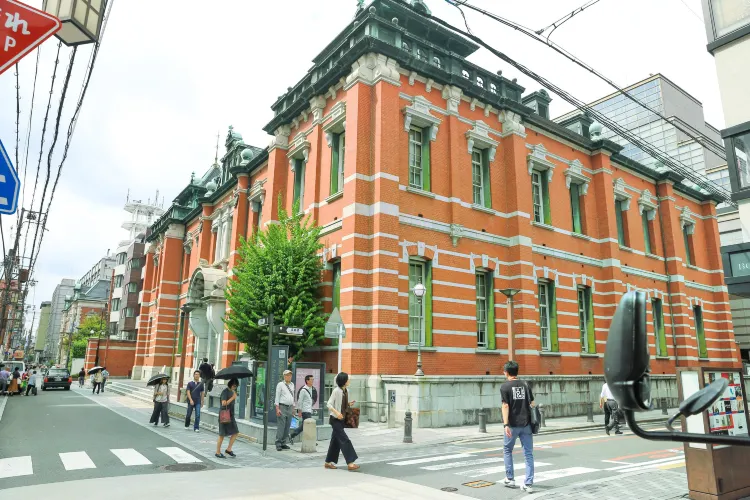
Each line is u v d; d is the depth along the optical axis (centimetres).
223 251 3050
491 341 1983
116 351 5328
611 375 208
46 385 3722
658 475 875
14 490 761
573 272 2339
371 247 1734
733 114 1205
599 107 5109
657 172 2925
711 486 688
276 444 1180
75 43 591
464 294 1931
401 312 1752
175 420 1834
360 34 1938
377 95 1814
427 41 2086
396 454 1145
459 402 1614
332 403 982
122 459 1052
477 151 2142
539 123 2314
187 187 4009
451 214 1941
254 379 1457
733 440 233
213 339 2684
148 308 4406
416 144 1950
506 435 798
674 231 2914
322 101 2078
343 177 1938
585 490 762
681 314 2788
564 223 2358
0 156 414
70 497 718
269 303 1752
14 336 9388
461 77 2022
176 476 880
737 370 766
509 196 2147
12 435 1391
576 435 1502
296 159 2253
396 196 1777
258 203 2678
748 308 3434
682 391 739
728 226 3488
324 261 1923
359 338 1664
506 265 2094
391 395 1598
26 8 400
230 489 775
